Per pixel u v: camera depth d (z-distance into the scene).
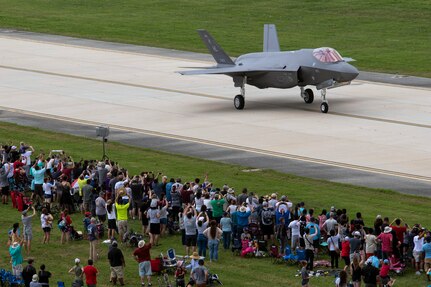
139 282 127.75
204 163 186.38
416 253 126.75
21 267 129.25
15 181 168.75
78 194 158.00
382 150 195.12
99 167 156.88
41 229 151.50
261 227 139.50
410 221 146.50
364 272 117.38
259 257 135.88
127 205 142.25
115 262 125.69
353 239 125.69
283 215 137.00
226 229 138.50
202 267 120.75
